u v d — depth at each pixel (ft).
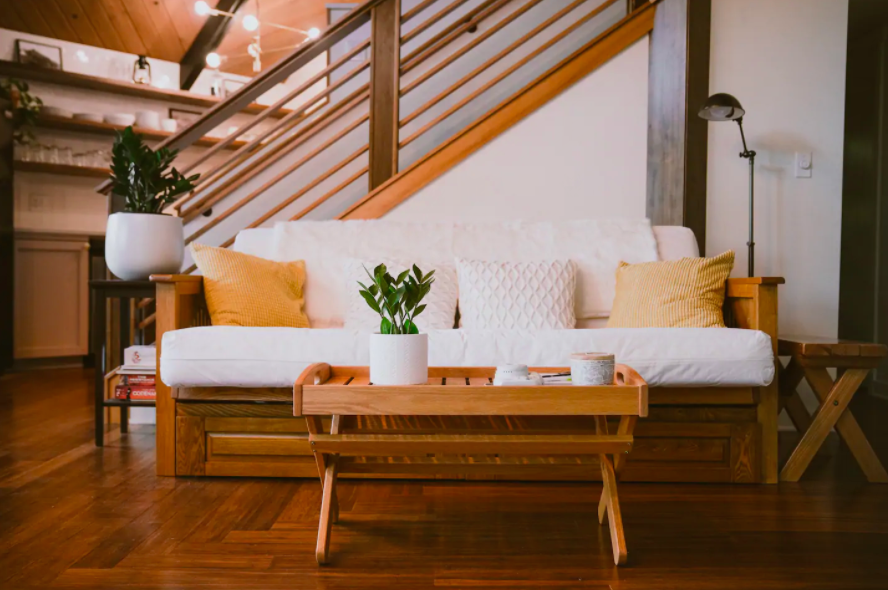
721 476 6.91
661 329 6.82
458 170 10.46
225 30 17.26
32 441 8.79
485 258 9.01
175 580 4.52
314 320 8.73
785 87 9.95
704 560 4.91
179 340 6.76
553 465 5.31
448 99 12.46
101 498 6.33
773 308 7.16
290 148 12.25
